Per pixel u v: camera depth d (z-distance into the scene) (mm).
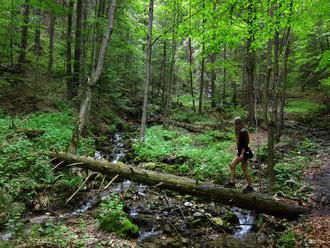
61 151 11320
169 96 22625
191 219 9031
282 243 7453
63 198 9766
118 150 16156
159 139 17609
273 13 11422
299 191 10375
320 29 21406
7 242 7086
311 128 22922
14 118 15266
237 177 12000
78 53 20453
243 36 12914
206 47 15492
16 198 9031
